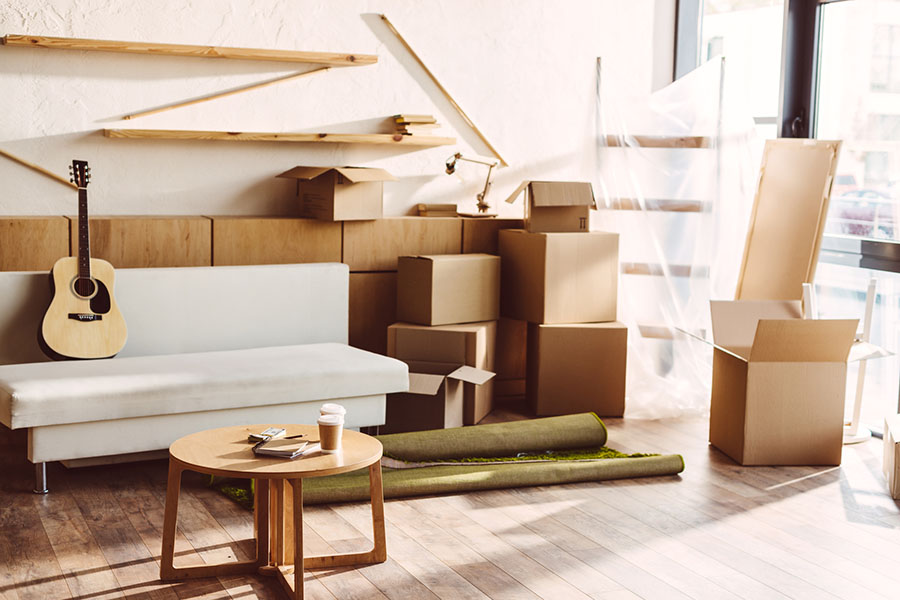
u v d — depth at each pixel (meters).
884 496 3.89
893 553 3.29
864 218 5.17
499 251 5.39
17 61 4.57
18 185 4.63
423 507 3.68
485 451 4.23
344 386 4.14
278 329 4.64
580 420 4.50
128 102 4.80
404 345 4.89
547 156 5.80
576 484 4.00
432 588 2.94
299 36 5.12
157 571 3.02
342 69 5.24
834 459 4.29
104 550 3.17
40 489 3.69
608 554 3.24
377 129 5.37
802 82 5.44
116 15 4.71
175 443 3.00
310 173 4.84
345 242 5.10
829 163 4.95
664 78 6.00
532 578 3.03
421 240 5.28
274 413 4.04
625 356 5.10
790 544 3.36
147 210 4.90
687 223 5.37
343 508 3.65
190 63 4.90
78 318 4.09
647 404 5.19
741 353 4.44
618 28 5.85
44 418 3.55
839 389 4.26
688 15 5.98
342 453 2.94
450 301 4.95
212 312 4.46
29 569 3.00
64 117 4.68
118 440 3.73
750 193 5.42
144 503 3.63
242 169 5.08
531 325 5.22
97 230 4.55
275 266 4.61
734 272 5.44
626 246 5.45
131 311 4.27
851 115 5.21
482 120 5.61
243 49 4.90
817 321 4.10
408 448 4.11
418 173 5.50
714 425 4.59
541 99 5.73
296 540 2.77
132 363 4.04
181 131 4.80
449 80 5.50
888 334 5.02
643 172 5.42
